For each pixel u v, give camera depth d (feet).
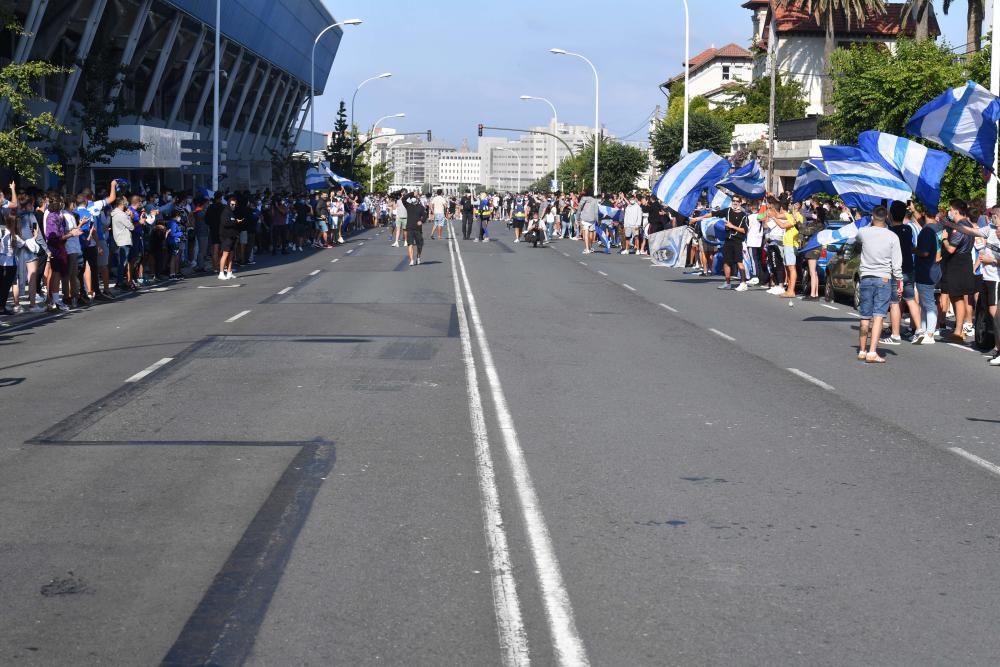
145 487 26.30
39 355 49.32
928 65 111.34
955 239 55.06
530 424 34.22
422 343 53.52
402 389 40.45
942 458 30.22
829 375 45.16
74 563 20.67
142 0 145.07
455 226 246.47
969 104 55.98
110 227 79.71
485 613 18.20
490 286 87.10
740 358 49.73
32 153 81.10
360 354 49.57
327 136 354.13
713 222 98.32
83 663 16.19
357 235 191.93
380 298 76.74
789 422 35.01
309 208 144.87
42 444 31.04
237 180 188.55
